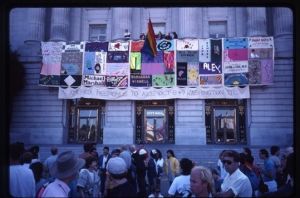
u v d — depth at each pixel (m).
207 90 21.23
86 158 5.99
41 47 21.56
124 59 21.62
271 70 20.78
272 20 21.19
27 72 21.41
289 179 2.87
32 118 20.50
